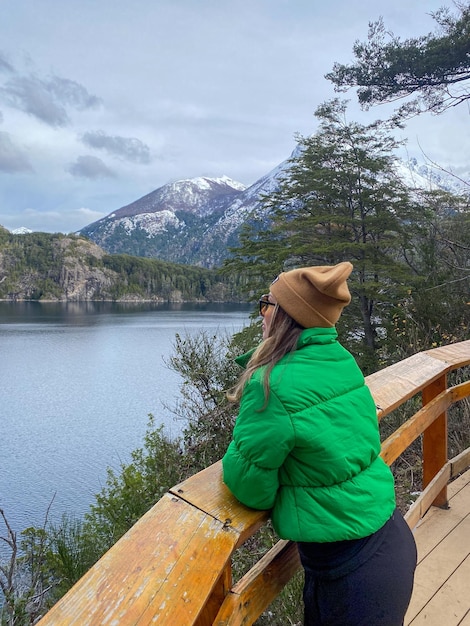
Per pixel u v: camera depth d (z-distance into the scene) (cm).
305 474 112
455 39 1011
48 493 1802
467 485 286
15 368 4966
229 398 123
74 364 5150
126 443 2386
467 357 259
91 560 648
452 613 186
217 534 105
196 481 124
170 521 107
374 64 1117
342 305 125
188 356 715
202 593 91
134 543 100
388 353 1105
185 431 705
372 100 1160
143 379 4162
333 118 1795
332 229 1786
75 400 3419
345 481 114
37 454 2247
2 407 3256
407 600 117
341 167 1766
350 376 123
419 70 1049
